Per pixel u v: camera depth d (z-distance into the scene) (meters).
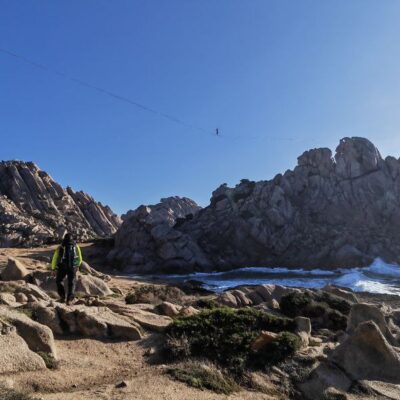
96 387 7.94
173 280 46.56
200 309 16.30
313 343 11.77
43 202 100.56
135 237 61.81
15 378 7.66
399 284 43.75
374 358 10.23
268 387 9.21
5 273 20.27
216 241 68.56
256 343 10.44
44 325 9.63
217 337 10.63
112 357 9.62
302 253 65.25
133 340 10.82
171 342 10.20
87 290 20.16
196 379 8.73
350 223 70.25
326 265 62.50
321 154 76.31
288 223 69.25
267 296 19.80
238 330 11.12
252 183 79.19
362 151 74.88
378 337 10.38
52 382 7.81
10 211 87.50
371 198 71.50
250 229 68.25
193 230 70.50
